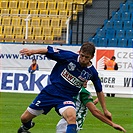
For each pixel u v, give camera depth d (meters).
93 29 69.50
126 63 55.41
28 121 20.09
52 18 74.38
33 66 56.91
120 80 55.66
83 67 19.22
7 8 79.06
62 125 19.50
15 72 57.56
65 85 19.41
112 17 69.62
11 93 57.47
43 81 56.72
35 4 78.19
